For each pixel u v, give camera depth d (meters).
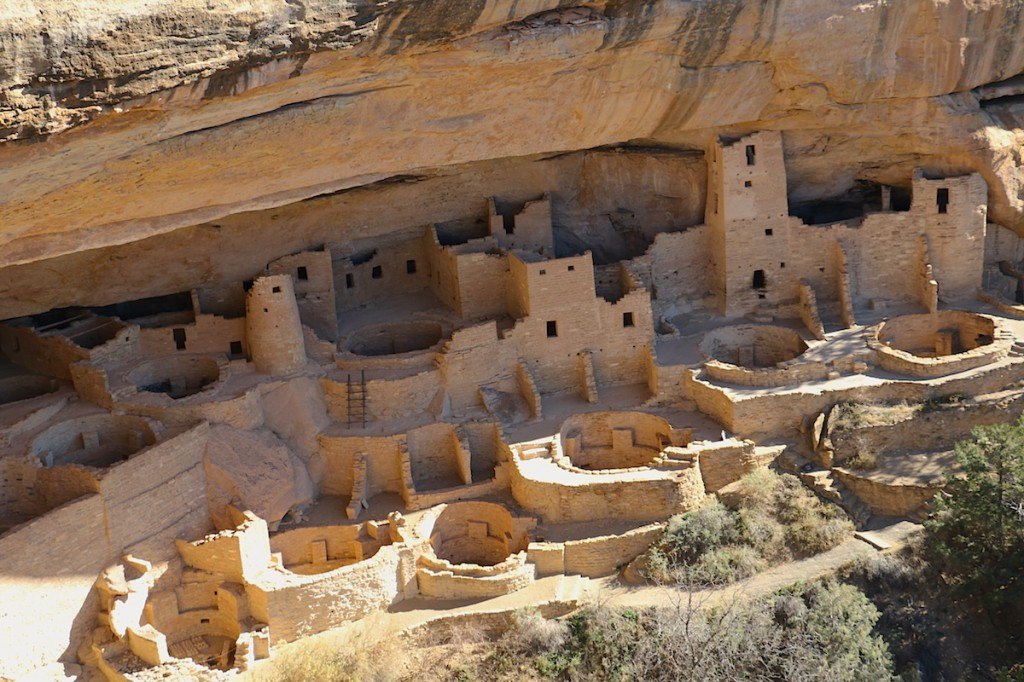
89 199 19.56
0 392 26.92
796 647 22.83
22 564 21.59
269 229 27.70
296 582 23.48
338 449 26.78
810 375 27.77
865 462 26.48
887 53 26.64
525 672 23.06
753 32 24.94
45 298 26.11
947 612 24.66
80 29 16.23
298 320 27.19
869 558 24.70
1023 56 27.70
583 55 23.16
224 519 24.88
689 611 23.09
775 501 25.91
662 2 23.02
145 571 23.34
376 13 19.23
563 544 25.02
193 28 17.44
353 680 22.47
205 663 23.33
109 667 22.14
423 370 27.52
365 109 21.56
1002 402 26.97
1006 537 24.34
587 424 28.19
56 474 23.31
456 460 27.27
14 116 16.20
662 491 25.48
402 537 24.92
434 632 23.88
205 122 19.36
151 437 24.86
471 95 22.77
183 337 27.45
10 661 21.34
